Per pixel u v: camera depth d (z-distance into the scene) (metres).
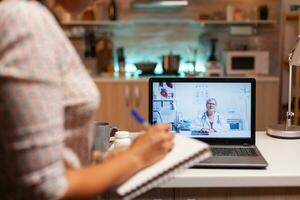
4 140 0.63
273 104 3.73
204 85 1.56
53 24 0.71
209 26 4.14
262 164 1.31
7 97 0.62
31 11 0.67
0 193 0.69
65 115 0.76
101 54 4.07
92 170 0.74
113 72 4.03
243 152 1.46
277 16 4.10
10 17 0.65
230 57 3.88
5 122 0.62
